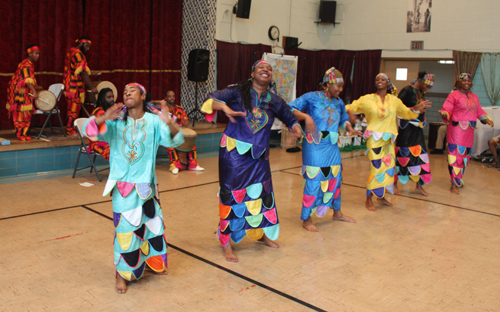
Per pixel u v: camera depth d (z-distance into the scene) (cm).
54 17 746
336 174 407
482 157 815
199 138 823
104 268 312
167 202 491
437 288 295
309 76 1086
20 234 375
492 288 296
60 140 621
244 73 958
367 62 1062
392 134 461
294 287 291
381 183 474
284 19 1041
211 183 586
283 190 563
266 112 322
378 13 1050
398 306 269
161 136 271
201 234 391
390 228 420
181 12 914
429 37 993
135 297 272
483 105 952
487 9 920
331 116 393
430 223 438
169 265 323
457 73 959
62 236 373
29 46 605
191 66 845
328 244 374
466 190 586
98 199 490
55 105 630
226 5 915
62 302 263
